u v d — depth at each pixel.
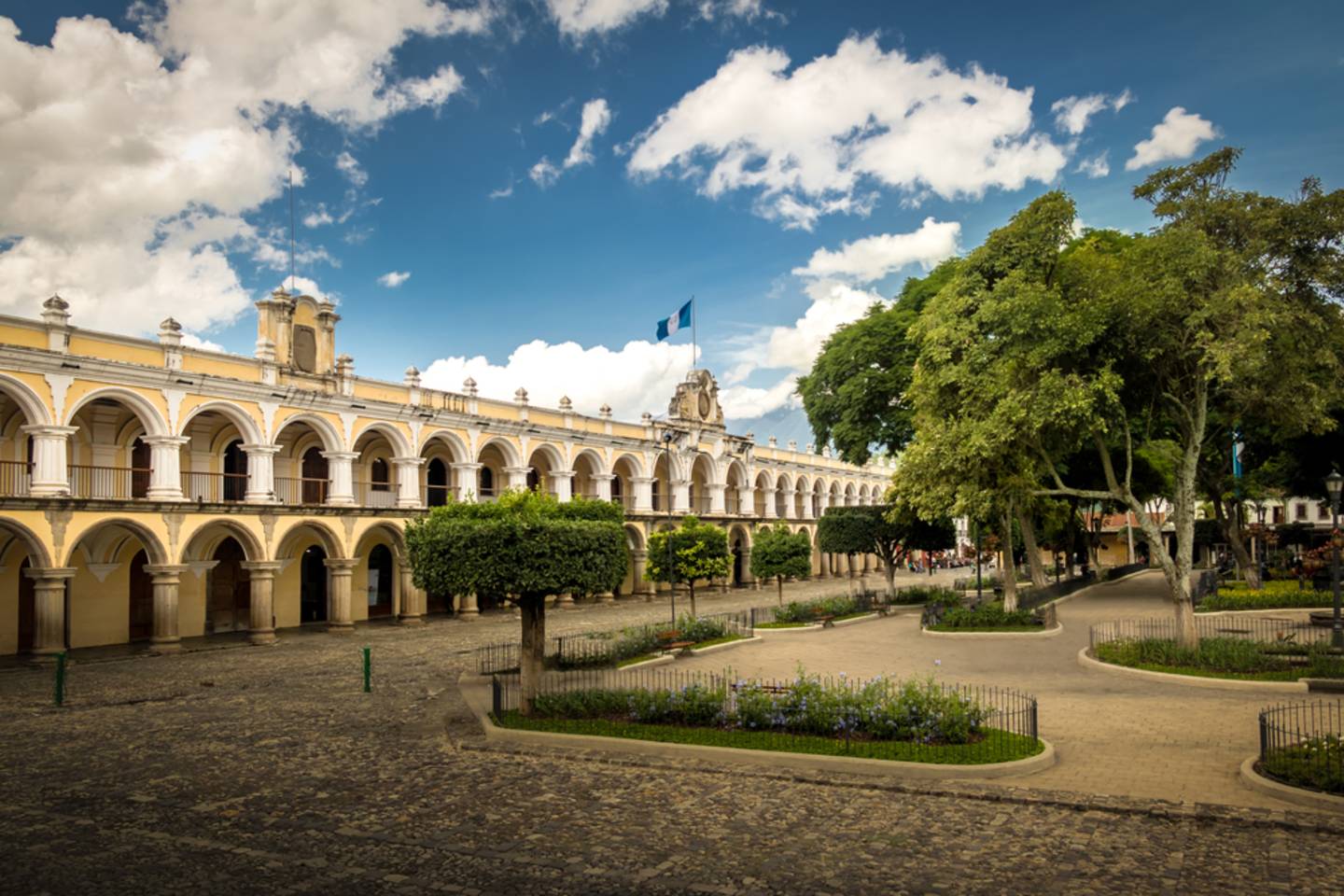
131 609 31.56
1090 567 52.25
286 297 34.19
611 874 8.63
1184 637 19.67
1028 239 22.53
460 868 8.85
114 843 9.72
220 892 8.32
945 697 13.98
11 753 14.10
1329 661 17.92
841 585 60.91
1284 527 47.81
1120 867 8.48
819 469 74.00
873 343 38.19
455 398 40.84
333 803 11.15
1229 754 12.44
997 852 8.97
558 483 46.00
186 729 15.93
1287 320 18.34
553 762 12.99
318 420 34.50
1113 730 14.04
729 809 10.54
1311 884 7.99
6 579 28.27
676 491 55.12
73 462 30.25
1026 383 20.80
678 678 20.27
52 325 26.50
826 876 8.46
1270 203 19.56
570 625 35.59
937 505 27.92
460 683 20.81
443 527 16.67
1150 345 19.48
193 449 33.84
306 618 37.72
